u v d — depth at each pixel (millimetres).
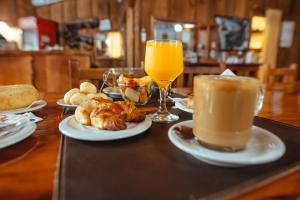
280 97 720
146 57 453
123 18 2531
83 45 2604
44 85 1572
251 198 192
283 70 1319
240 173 217
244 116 235
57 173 218
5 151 269
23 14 2559
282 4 2957
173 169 225
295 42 3166
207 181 203
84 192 185
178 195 183
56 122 393
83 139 289
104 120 315
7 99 422
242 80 245
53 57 1552
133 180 204
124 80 522
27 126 323
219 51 2592
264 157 214
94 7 2586
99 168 226
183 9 2346
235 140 235
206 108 242
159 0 2217
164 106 462
